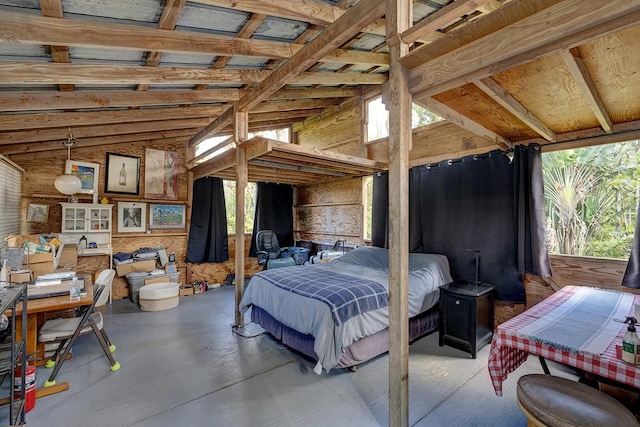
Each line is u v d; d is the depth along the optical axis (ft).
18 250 9.75
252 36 9.20
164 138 17.88
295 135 22.45
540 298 10.94
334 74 12.16
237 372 9.03
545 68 6.10
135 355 10.11
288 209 23.00
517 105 7.72
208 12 7.40
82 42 6.74
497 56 4.85
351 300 9.09
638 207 8.59
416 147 14.62
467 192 12.48
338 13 8.49
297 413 7.14
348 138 18.22
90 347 10.67
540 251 10.28
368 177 18.08
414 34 5.82
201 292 18.52
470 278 12.35
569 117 8.73
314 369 8.56
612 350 4.98
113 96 10.53
